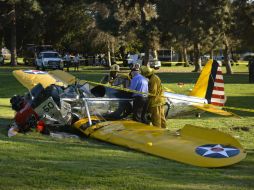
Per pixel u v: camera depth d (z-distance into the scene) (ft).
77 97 70.28
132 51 461.37
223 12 282.77
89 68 347.77
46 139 61.93
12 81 184.96
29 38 413.18
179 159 49.16
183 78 231.50
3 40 455.63
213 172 44.68
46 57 311.68
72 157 49.62
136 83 72.23
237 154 48.39
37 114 68.18
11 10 367.04
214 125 82.43
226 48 309.83
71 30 414.21
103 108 71.87
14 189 36.11
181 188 37.76
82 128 66.59
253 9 288.51
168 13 291.99
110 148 56.49
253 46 317.22
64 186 37.37
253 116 96.27
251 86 183.11
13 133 64.18
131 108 73.46
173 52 566.77
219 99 87.81
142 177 40.83
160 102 72.59
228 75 283.18
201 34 291.99
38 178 39.24
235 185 39.40
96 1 336.29
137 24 336.90
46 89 69.41
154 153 52.13
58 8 372.79
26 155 49.34
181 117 88.33
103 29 341.00
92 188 37.09
